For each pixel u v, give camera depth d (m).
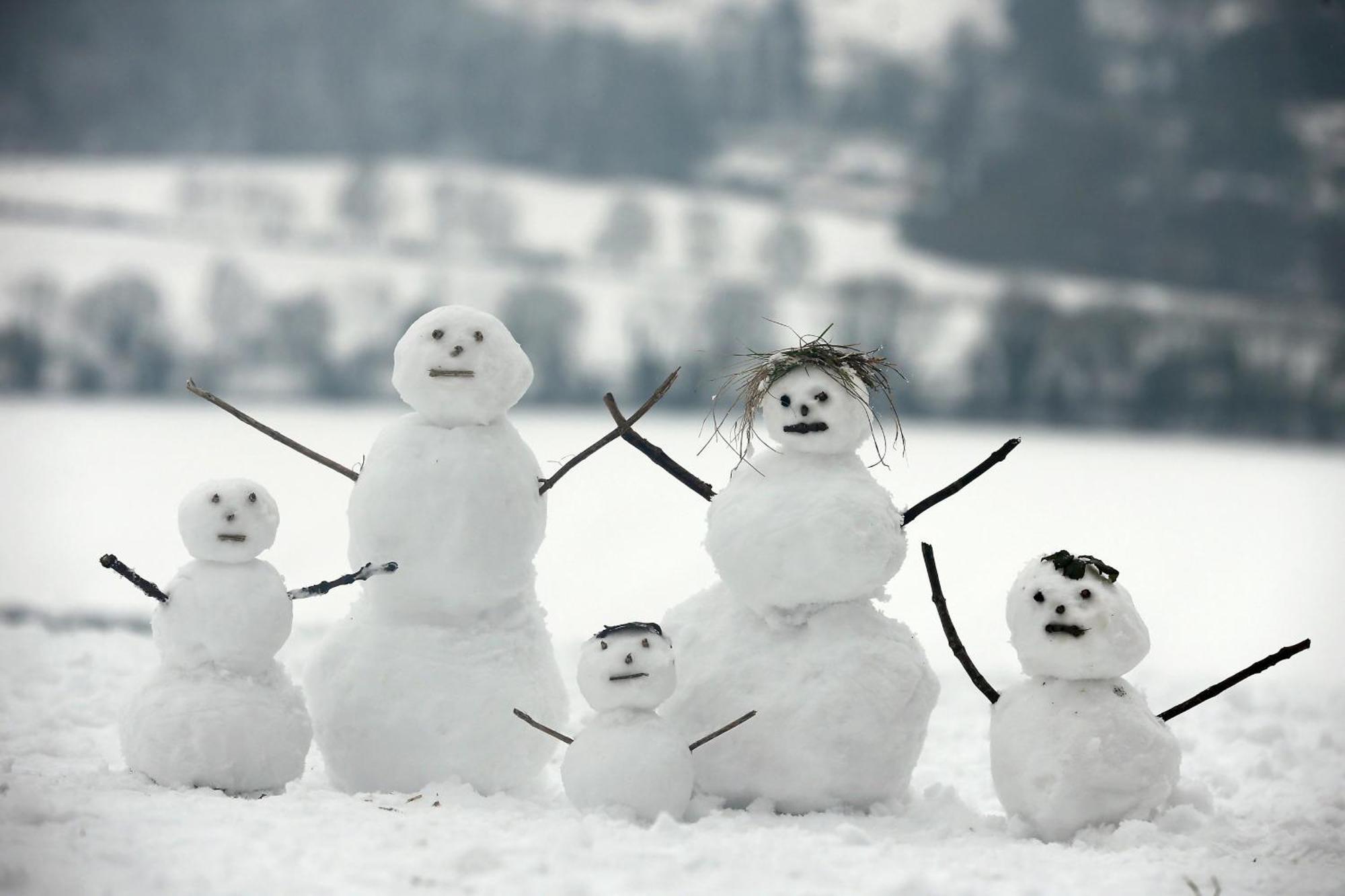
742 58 182.50
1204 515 47.62
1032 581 10.81
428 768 11.24
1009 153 153.12
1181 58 163.38
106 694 15.00
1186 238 145.75
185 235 138.25
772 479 11.30
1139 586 32.16
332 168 166.00
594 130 179.88
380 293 126.88
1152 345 120.19
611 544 36.44
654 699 10.68
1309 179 152.75
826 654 10.96
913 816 11.06
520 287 124.81
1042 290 128.12
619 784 10.38
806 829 10.40
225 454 61.03
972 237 146.12
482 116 185.38
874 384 11.70
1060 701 10.64
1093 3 172.00
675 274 135.50
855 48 180.75
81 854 8.77
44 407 99.81
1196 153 156.00
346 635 11.56
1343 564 35.84
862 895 8.49
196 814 9.77
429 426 11.69
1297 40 162.12
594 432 80.25
